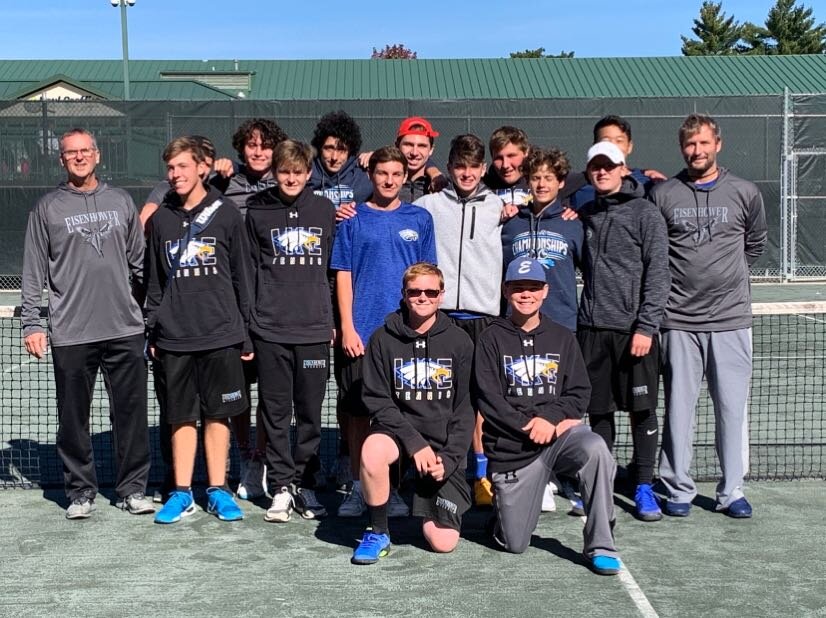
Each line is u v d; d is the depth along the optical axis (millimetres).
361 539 4984
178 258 5180
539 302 4832
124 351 5328
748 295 5395
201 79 32219
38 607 4113
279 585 4348
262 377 5305
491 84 27109
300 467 5391
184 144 5133
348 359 5422
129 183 16328
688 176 5375
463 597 4203
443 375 4844
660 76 26188
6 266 16594
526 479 4688
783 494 5793
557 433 4668
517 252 5473
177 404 5277
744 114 17094
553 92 25953
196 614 4031
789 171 17266
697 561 4645
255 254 5336
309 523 5270
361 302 5363
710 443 7215
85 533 5086
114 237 5246
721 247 5266
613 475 4555
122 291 5289
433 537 4758
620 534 5055
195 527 5188
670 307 5352
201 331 5191
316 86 30172
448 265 5547
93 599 4195
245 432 5805
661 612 4047
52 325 5230
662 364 5449
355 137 5992
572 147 16688
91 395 5371
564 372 4855
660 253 5176
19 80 28688
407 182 6297
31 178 16391
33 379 9844
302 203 5293
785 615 4020
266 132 5766
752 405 8617
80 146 5109
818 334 12898
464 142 5453
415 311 4797
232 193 5914
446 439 4844
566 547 4859
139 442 5434
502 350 4812
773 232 17484
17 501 5707
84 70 33062
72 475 5312
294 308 5266
